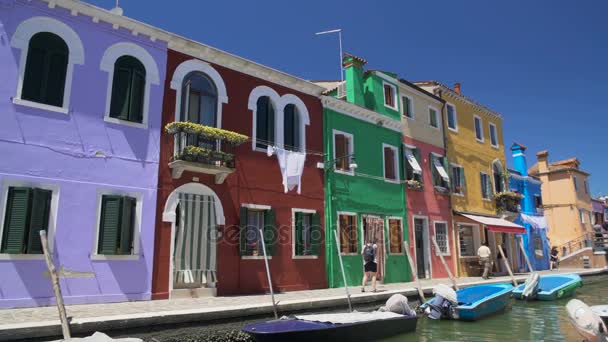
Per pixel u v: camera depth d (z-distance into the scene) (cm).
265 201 1466
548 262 3098
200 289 1251
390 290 1456
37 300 991
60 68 1109
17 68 1040
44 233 829
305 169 1627
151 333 851
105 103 1162
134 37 1242
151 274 1169
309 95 1705
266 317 1031
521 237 2831
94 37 1168
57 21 1111
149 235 1183
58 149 1073
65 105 1097
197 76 1369
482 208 2533
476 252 2417
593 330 728
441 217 2212
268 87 1555
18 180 1010
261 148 1492
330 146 1728
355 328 938
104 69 1173
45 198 1036
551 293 1595
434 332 1111
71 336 762
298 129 1648
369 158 1897
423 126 2236
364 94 2014
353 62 1967
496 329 1145
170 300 1152
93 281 1075
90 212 1098
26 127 1036
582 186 3969
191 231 1277
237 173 1405
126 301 1115
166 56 1299
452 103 2497
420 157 2172
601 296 1828
